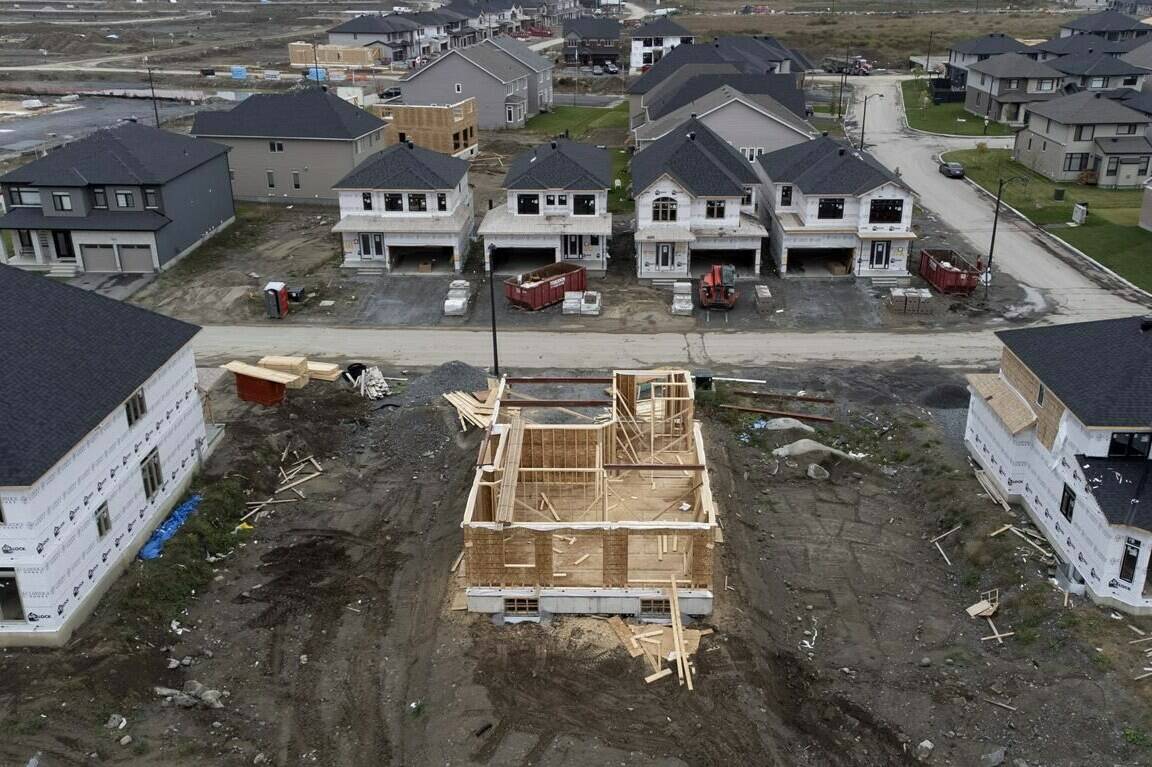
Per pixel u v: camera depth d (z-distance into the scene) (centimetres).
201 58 17062
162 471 3322
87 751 2355
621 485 3481
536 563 2845
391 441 3991
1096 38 11831
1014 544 3164
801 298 5609
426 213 6050
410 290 5769
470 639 2803
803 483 3722
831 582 3123
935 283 5700
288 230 7012
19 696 2505
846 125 10600
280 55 17662
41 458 2566
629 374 3725
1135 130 8075
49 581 2619
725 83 8388
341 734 2473
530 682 2623
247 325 5284
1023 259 6259
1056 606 2831
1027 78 10400
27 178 5909
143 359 3219
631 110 10188
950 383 4481
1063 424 3056
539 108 11781
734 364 4747
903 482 3744
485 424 3934
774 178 6219
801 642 2847
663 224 5822
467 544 2838
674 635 2772
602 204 5928
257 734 2467
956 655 2750
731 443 3988
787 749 2411
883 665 2733
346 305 5553
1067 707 2473
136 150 6162
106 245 5997
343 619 2934
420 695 2600
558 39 19325
